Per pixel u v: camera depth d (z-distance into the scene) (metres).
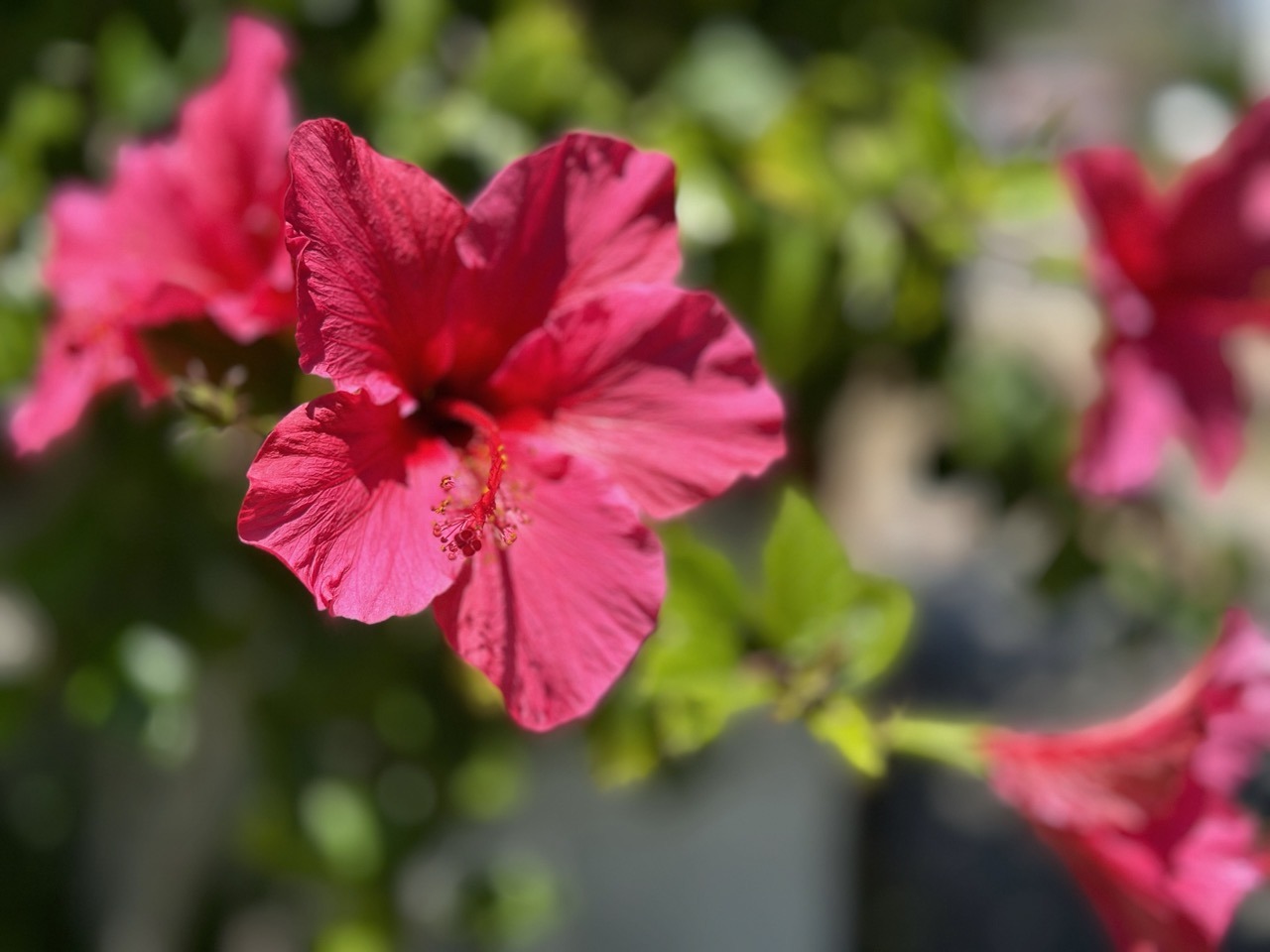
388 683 0.68
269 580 0.64
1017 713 1.24
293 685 0.67
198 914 0.83
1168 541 0.77
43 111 0.63
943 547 1.46
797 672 0.48
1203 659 0.47
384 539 0.38
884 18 0.77
